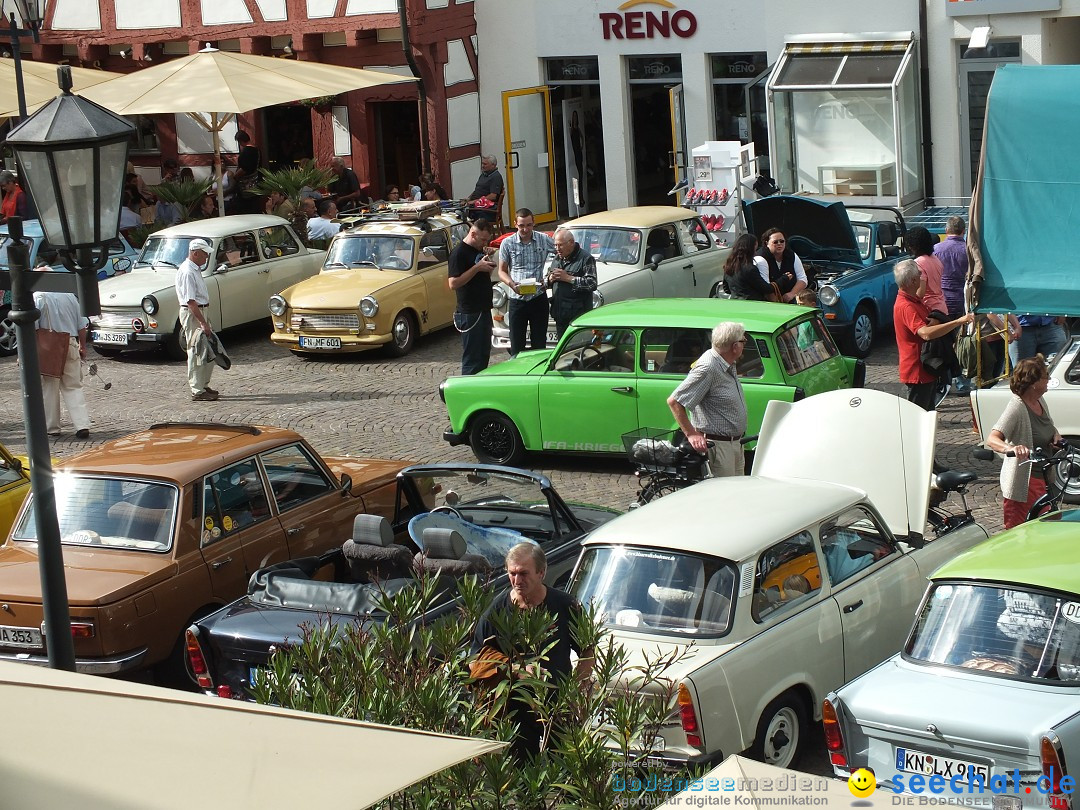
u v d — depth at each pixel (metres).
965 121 24.77
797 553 8.39
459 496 10.48
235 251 22.17
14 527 10.56
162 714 3.74
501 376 14.76
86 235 7.96
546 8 29.16
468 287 17.03
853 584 8.70
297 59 29.62
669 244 19.98
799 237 19.48
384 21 28.17
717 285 20.61
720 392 11.48
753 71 27.45
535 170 29.94
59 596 7.90
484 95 30.09
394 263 21.17
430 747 3.82
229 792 3.38
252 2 29.52
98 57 31.84
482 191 27.50
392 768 3.63
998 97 12.08
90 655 9.41
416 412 17.48
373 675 5.57
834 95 25.00
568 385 14.31
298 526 10.84
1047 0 23.14
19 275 7.78
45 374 16.70
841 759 7.21
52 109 7.92
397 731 3.91
